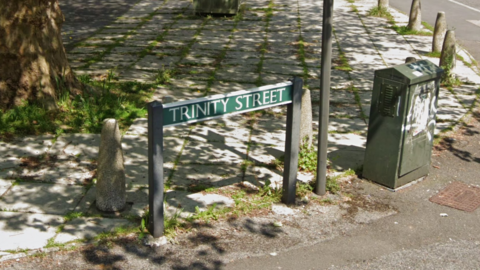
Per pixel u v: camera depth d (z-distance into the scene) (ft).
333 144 28.12
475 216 22.16
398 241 20.17
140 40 45.52
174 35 47.55
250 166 25.11
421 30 52.95
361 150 27.55
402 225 21.22
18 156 24.58
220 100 18.83
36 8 27.73
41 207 20.75
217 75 37.50
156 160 18.24
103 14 54.65
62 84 29.66
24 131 26.76
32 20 27.71
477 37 54.08
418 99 22.91
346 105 33.55
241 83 36.22
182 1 61.57
